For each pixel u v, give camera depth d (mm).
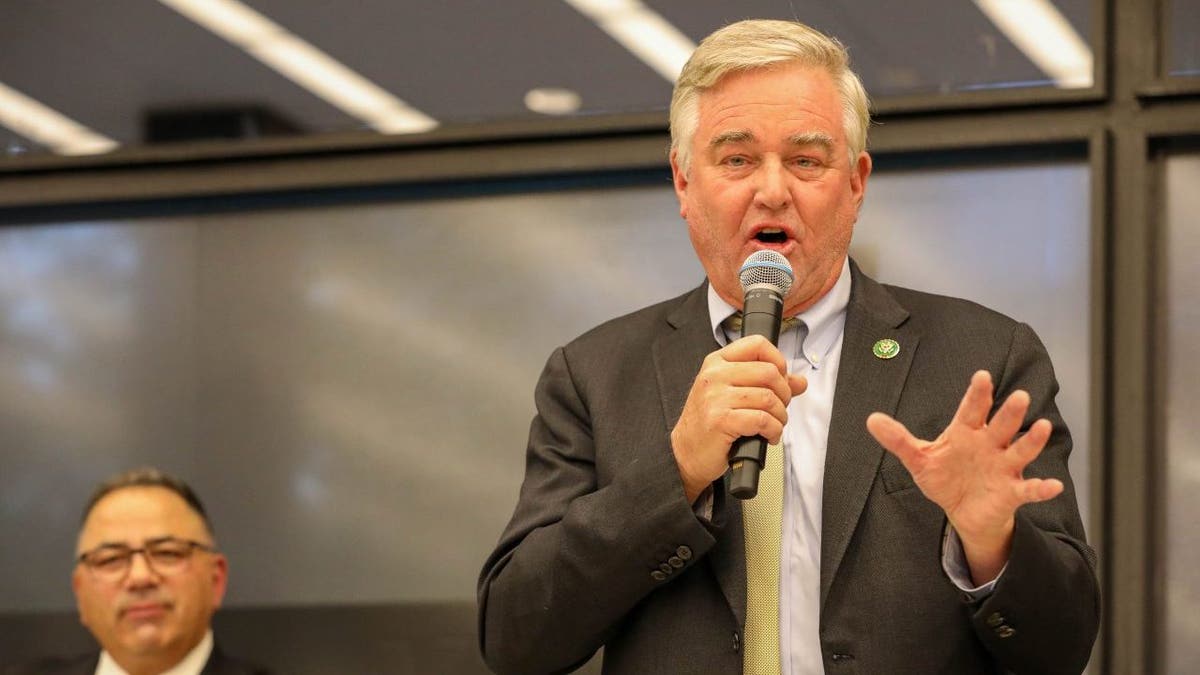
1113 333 6816
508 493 7367
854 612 3625
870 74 7105
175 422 7754
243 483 7637
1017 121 6973
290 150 7703
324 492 7547
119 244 7945
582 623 3717
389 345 7605
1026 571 3439
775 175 3896
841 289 4055
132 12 7926
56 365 7910
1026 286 6926
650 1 7398
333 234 7738
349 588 7449
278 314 7738
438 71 7613
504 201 7578
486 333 7508
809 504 3768
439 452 7469
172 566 6824
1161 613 6645
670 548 3598
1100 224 6801
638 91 7391
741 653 3658
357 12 7727
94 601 6793
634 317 4246
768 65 3977
